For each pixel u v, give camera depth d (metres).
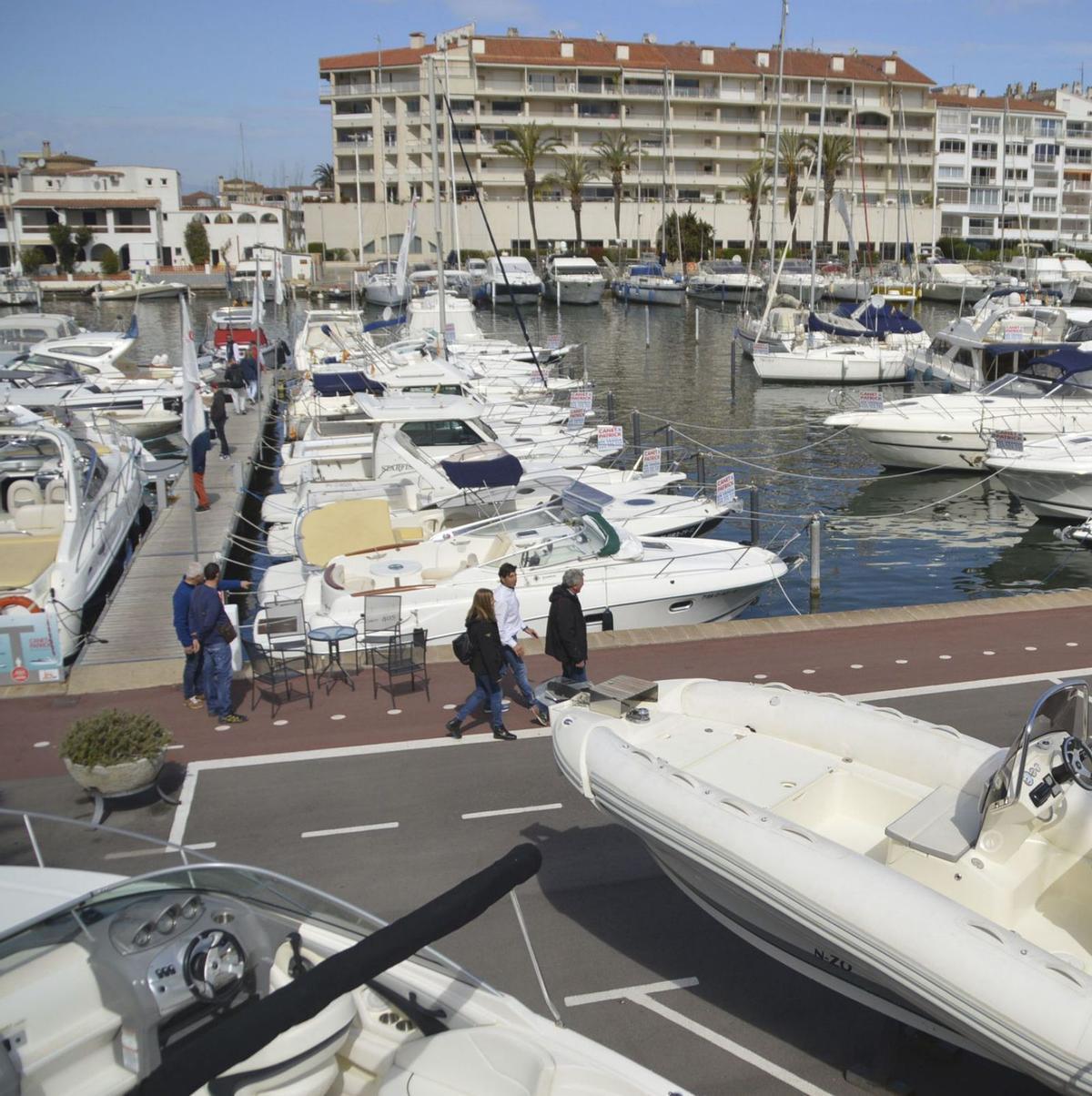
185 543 16.38
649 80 88.00
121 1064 3.58
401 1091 3.82
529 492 16.03
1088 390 25.39
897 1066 5.41
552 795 8.42
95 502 15.45
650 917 6.76
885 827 6.23
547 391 30.05
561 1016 5.81
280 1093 3.68
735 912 5.86
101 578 14.52
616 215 82.00
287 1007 3.22
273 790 8.55
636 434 26.20
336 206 87.94
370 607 11.09
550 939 6.52
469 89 85.38
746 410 34.59
